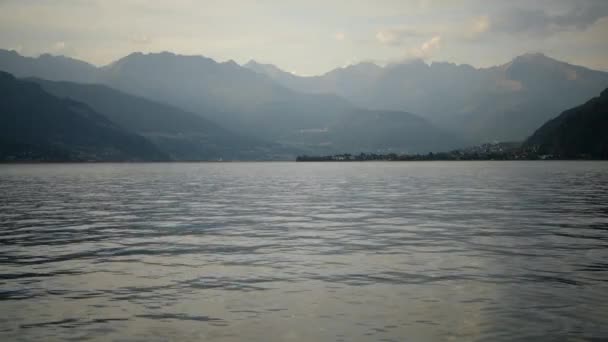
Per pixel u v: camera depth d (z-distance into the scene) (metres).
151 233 36.59
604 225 38.38
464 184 99.38
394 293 19.98
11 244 31.95
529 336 15.23
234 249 29.89
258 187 97.00
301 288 20.91
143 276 23.14
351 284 21.44
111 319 17.19
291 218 45.66
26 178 148.25
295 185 103.62
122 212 51.12
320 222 42.56
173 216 47.56
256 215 48.09
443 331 15.80
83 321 16.98
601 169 191.38
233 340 15.31
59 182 121.25
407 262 25.62
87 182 120.69
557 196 66.31
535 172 166.38
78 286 21.44
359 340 15.19
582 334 15.31
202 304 18.83
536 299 18.78
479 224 39.72
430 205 56.56
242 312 17.89
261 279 22.47
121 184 110.50
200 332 15.99
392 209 52.84
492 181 109.94
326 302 18.94
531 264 24.66
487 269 23.75
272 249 29.80
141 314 17.70
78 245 31.52
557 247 29.17
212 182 119.19
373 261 26.03
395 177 140.50
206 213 50.09
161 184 110.31
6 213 50.22
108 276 23.17
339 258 26.92
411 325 16.38
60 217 46.81
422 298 19.23
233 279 22.50
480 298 19.06
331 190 85.88
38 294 20.19
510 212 47.94
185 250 29.64
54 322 16.89
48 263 26.06
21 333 15.90
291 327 16.38
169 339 15.41
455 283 21.28
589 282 21.08
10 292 20.50
